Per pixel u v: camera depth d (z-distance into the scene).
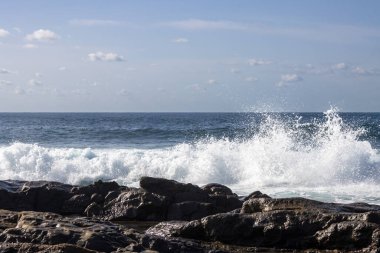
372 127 50.72
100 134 48.56
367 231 10.28
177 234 11.46
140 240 9.38
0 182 16.20
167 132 49.28
